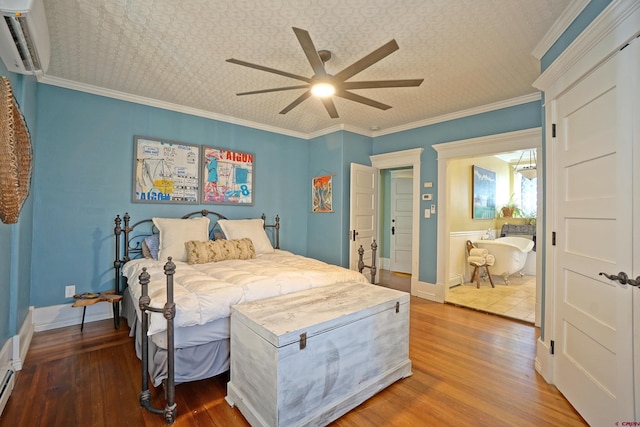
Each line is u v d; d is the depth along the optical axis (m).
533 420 1.73
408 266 6.11
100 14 2.02
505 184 6.97
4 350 2.02
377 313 2.00
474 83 3.04
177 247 3.21
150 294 2.01
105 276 3.29
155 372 1.86
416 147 4.42
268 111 3.97
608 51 1.52
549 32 2.15
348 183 4.64
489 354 2.55
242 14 2.02
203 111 3.95
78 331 2.92
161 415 1.73
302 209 5.07
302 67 2.76
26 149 1.66
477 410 1.82
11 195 1.36
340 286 2.49
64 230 3.06
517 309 3.76
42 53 1.83
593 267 1.67
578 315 1.80
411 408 1.84
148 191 3.55
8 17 1.45
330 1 1.89
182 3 1.91
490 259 4.98
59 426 1.63
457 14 2.00
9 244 2.13
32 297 2.89
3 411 1.73
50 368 2.23
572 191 1.90
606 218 1.56
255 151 4.51
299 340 1.58
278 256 3.61
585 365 1.72
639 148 1.36
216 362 2.07
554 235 2.10
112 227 3.33
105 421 1.68
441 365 2.36
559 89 2.01
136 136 3.47
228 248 3.29
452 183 5.07
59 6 1.93
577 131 1.84
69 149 3.08
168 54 2.54
